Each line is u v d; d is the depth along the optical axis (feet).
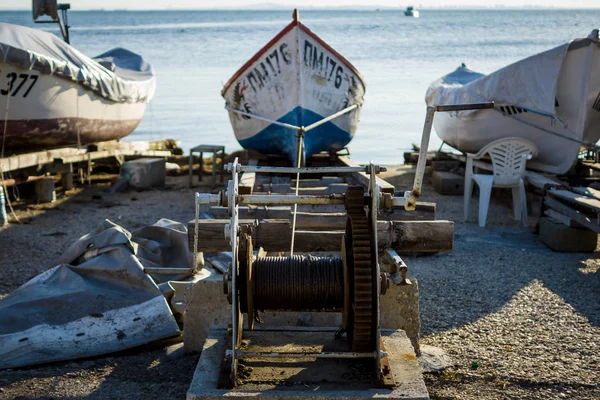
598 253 34.58
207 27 633.61
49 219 40.98
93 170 56.65
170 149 63.77
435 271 31.48
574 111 43.73
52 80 43.78
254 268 18.16
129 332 22.54
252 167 18.74
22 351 21.21
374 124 82.02
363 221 17.93
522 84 43.98
